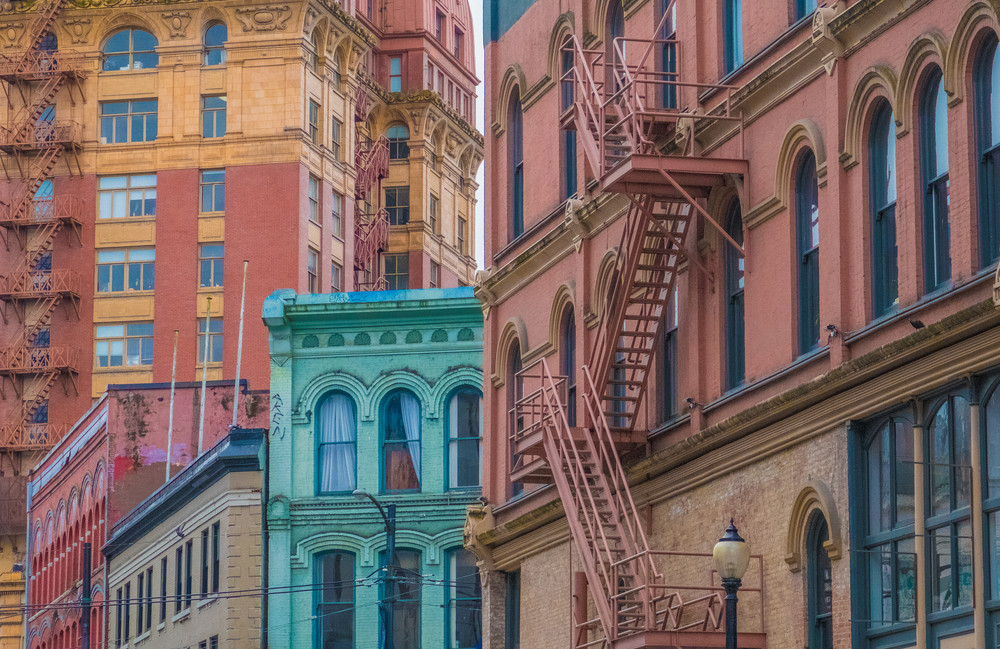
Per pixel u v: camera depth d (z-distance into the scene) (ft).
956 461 82.28
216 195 371.56
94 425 253.24
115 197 375.45
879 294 89.86
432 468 189.98
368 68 439.22
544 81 135.44
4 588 322.34
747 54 103.91
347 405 192.65
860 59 91.50
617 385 120.37
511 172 143.02
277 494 190.70
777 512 96.68
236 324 364.17
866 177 90.74
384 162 417.90
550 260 132.26
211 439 241.55
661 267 108.68
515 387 141.28
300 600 188.65
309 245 372.38
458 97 472.44
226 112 373.20
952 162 83.20
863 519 89.20
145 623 220.43
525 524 133.08
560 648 126.72
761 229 100.63
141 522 222.48
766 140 100.58
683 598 107.04
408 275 435.53
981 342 79.51
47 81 378.32
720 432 101.86
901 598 85.97
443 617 186.91
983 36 82.02
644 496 113.09
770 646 96.32
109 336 369.91
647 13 118.01
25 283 371.56
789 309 97.04
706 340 107.45
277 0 372.58
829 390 90.89
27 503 302.45
